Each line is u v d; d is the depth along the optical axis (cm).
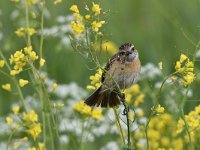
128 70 1248
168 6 1948
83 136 1405
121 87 1255
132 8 1948
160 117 1392
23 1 1470
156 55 1808
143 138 1411
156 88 1437
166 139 1390
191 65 1139
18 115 1297
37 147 1217
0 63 1226
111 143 1431
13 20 1678
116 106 1217
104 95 1216
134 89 1423
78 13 1138
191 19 1906
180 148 1369
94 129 1438
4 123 1415
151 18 1923
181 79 1168
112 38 1875
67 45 1552
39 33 1534
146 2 1958
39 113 1475
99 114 1280
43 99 1255
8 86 1263
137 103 1405
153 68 1505
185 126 1188
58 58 1730
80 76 1742
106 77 1223
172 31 1864
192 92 1486
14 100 1667
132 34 1898
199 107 1234
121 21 1923
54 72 1728
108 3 1933
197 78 1382
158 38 1848
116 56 1248
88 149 1445
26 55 1188
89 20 1138
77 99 1516
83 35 1159
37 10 1553
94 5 1139
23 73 1689
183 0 1948
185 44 1823
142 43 1856
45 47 1712
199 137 1324
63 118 1477
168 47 1847
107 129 1433
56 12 1831
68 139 1384
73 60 1747
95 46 1130
